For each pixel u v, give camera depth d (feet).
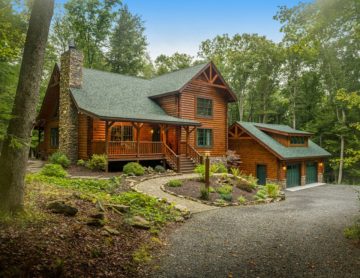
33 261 12.42
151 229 22.03
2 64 22.15
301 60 109.19
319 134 106.73
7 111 17.34
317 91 116.78
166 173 51.44
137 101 64.90
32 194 22.81
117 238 18.42
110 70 111.34
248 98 129.90
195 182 45.37
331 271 16.39
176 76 73.82
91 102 54.54
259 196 43.27
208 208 33.53
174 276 14.96
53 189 26.81
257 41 113.39
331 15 23.20
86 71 66.13
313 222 28.78
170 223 25.63
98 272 13.66
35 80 17.53
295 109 117.70
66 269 12.87
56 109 65.92
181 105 64.75
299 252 19.54
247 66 114.11
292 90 120.98
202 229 24.68
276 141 76.84
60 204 19.72
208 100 72.13
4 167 16.87
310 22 25.07
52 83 64.28
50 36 93.61
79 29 97.09
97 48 107.45
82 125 55.62
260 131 79.82
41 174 36.88
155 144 57.00
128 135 60.95
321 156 79.82
